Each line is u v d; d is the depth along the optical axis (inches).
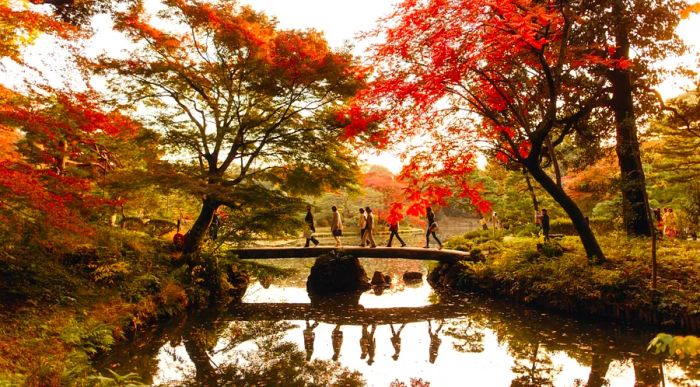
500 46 343.6
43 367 240.7
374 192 1763.0
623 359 320.2
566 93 476.4
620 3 452.4
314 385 298.0
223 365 342.0
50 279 367.6
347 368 332.8
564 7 373.1
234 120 587.2
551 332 396.2
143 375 315.0
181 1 486.6
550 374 303.3
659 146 768.3
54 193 294.2
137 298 430.0
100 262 420.5
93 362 323.3
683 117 510.6
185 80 537.6
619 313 404.8
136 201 586.9
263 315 520.7
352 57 528.4
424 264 941.2
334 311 541.6
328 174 587.5
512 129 452.4
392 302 582.6
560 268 474.0
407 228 1710.1
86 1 363.3
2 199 269.4
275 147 576.7
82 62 286.8
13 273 347.6
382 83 358.3
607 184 500.1
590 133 539.5
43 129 294.0
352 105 385.4
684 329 358.9
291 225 554.9
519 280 516.4
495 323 444.5
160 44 502.9
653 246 386.9
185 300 494.6
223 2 518.9
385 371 324.2
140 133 538.3
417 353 367.2
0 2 278.1
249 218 551.5
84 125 307.7
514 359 338.0
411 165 420.8
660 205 937.5
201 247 585.3
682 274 401.1
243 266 608.1
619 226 672.4
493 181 1229.1
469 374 312.0
